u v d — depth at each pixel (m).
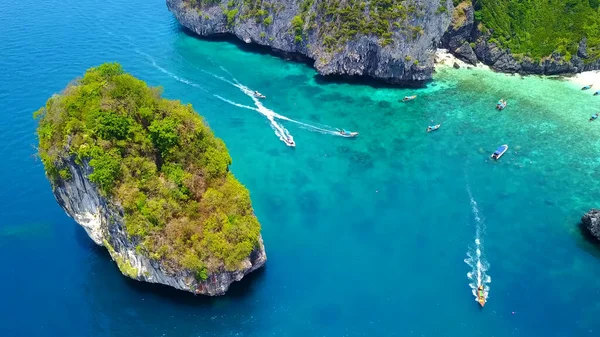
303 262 69.56
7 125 93.00
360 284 66.44
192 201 65.12
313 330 60.59
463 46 120.31
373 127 99.50
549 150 92.62
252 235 63.78
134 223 60.12
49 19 137.62
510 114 102.94
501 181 85.25
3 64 112.88
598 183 84.81
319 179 85.69
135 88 66.94
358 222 76.69
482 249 72.00
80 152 60.69
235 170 87.44
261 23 123.81
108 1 152.00
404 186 84.06
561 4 119.75
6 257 68.81
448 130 98.38
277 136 96.38
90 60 117.81
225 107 104.62
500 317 62.31
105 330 60.09
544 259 70.56
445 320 61.94
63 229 73.56
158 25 139.00
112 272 67.06
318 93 110.69
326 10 113.56
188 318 61.59
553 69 115.75
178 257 59.78
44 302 63.22
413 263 69.69
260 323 61.28
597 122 100.19
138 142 64.94
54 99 67.50
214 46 129.88
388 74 111.38
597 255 71.38
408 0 108.62
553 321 62.00
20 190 79.88
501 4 119.25
